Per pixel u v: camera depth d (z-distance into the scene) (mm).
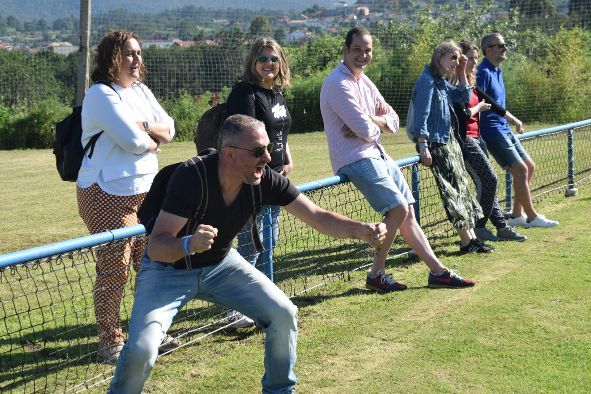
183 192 3330
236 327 5000
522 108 19797
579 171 10414
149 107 4891
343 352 4523
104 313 4512
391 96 21000
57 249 3752
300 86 21297
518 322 4867
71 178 4652
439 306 5258
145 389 4121
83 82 17469
